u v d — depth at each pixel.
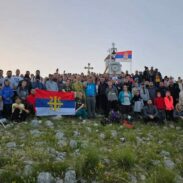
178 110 20.86
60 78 21.81
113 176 9.47
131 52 33.66
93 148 11.02
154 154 12.03
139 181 9.62
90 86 19.86
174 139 15.66
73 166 9.70
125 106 19.91
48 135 13.48
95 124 17.28
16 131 14.45
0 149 11.09
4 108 17.28
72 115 19.75
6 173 8.76
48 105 19.02
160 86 22.25
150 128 18.05
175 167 11.13
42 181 8.65
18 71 19.69
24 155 10.46
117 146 12.77
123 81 23.02
